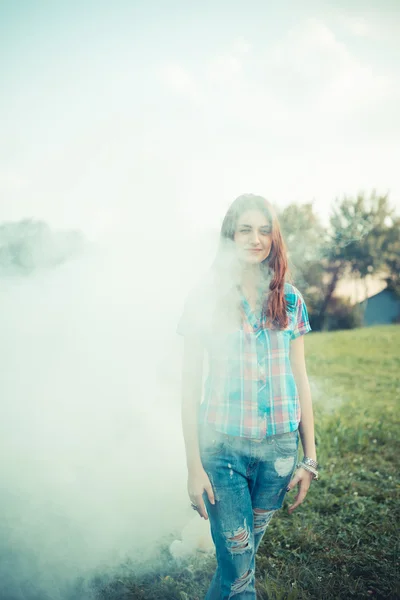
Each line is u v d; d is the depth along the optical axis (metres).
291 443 1.68
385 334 15.12
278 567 2.35
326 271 17.06
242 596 1.65
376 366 9.76
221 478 1.63
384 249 17.30
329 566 2.34
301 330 1.77
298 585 2.19
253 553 1.69
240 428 1.61
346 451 4.16
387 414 5.62
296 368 1.80
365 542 2.58
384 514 2.88
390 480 3.47
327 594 2.12
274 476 1.69
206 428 1.66
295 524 2.69
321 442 4.20
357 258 17.14
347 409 5.80
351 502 3.03
